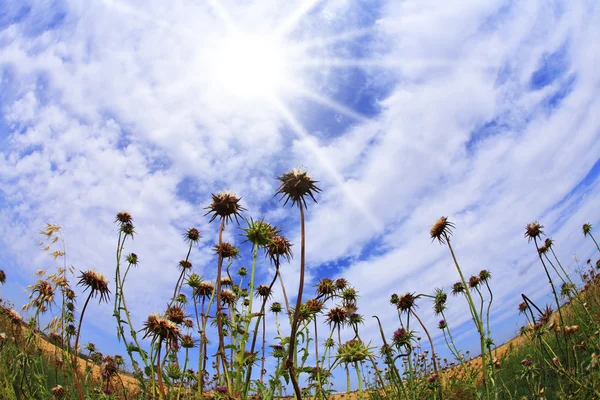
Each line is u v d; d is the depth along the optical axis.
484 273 0.91
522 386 0.81
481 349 0.67
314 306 0.70
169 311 0.74
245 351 0.53
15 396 0.62
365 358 0.60
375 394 0.82
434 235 0.79
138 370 0.60
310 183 0.52
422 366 0.98
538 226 0.95
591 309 0.97
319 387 0.58
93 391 0.72
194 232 0.98
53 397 0.67
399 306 0.78
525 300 0.72
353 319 0.72
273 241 0.65
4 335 0.72
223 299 0.80
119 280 0.68
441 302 0.89
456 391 0.82
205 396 0.56
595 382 0.54
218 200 0.62
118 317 0.61
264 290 0.84
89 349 0.84
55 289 0.70
